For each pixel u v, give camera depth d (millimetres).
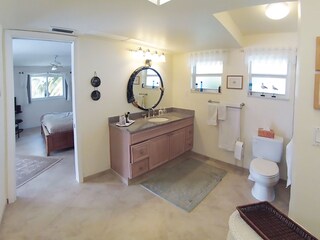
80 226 2213
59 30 2516
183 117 3820
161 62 4039
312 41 1287
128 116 3436
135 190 2934
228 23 2570
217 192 2893
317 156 1349
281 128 3119
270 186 2660
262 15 2559
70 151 4516
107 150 3377
